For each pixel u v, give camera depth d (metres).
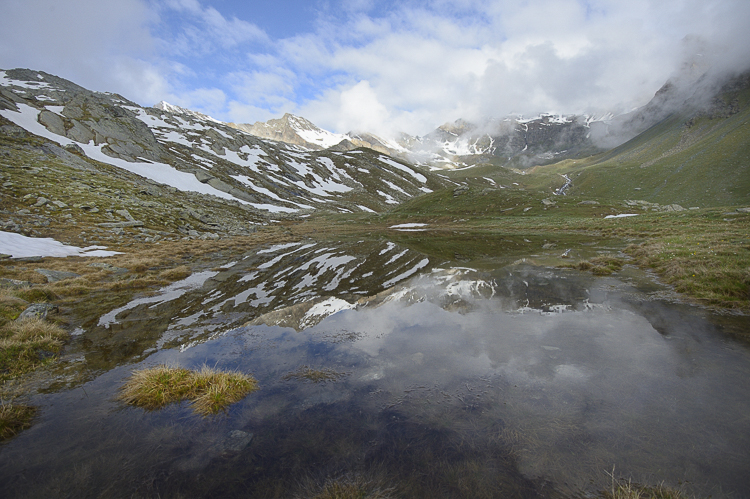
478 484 4.59
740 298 11.54
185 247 32.75
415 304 14.12
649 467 4.67
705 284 12.91
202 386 7.32
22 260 20.45
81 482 4.80
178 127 142.62
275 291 17.25
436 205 93.06
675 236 28.52
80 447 5.57
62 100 111.31
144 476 4.93
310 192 131.88
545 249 30.53
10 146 55.00
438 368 8.02
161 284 18.80
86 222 35.09
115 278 19.64
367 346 9.66
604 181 177.25
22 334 9.50
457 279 18.66
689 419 5.59
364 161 175.38
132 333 11.29
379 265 24.78
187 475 4.93
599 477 4.58
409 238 48.12
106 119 103.69
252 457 5.27
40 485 4.75
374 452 5.27
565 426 5.62
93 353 9.64
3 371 8.09
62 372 8.42
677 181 135.88
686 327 9.65
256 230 60.44
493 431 5.61
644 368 7.42
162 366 7.96
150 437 5.84
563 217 66.75
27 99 96.62
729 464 4.61
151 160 95.94
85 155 73.50
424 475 4.77
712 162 131.00
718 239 21.80
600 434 5.38
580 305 12.55
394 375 7.78
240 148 144.25
